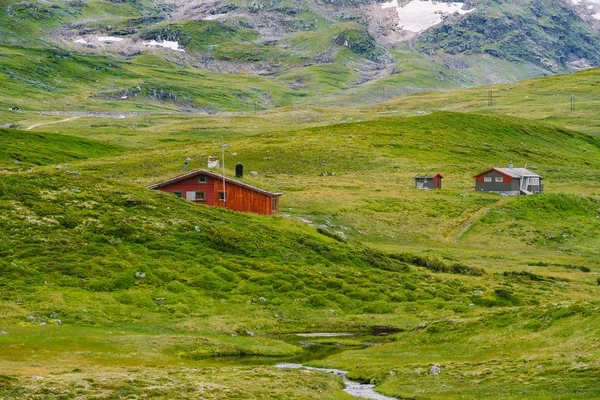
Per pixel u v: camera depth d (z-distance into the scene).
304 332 59.12
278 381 40.16
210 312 61.03
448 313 66.38
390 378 42.22
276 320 61.56
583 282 87.25
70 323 52.97
